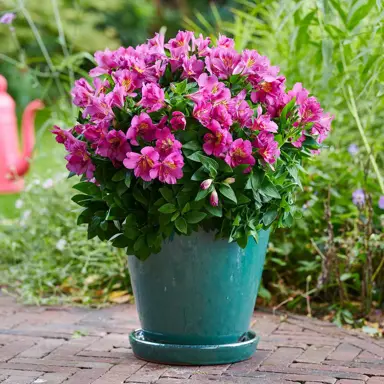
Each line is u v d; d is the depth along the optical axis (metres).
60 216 5.25
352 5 4.12
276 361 3.58
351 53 4.70
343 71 4.54
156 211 3.29
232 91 3.38
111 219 3.35
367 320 4.41
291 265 4.91
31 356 3.67
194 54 3.47
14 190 7.10
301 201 4.92
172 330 3.49
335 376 3.35
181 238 3.37
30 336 4.04
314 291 4.55
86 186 3.40
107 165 3.32
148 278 3.47
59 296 4.97
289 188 3.44
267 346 3.85
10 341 3.94
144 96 3.20
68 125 5.74
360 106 5.16
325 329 4.18
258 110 3.26
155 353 3.52
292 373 3.39
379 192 4.93
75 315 4.52
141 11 13.64
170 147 3.15
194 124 3.23
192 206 3.23
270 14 5.45
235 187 3.26
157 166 3.12
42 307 4.72
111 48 12.50
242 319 3.56
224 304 3.46
